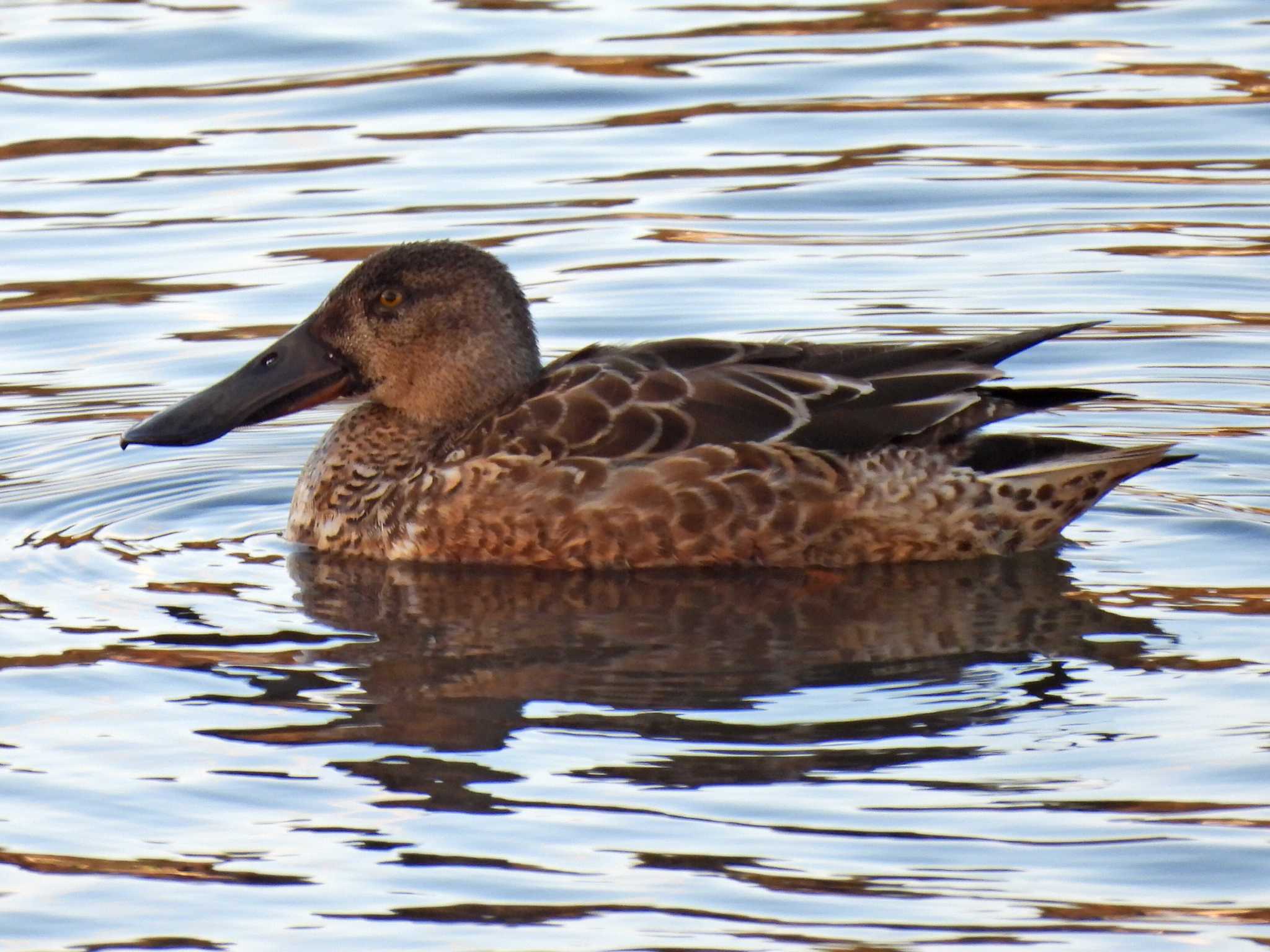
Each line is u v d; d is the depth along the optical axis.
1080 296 16.84
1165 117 20.56
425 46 22.78
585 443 12.41
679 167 19.62
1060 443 12.64
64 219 18.56
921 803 9.14
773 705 10.22
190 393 15.37
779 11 24.06
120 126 20.64
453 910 8.38
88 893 8.58
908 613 11.59
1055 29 23.19
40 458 14.52
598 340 16.03
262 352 13.65
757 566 12.47
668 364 12.72
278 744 9.86
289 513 13.41
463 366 13.21
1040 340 12.82
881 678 10.58
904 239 18.11
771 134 20.44
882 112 20.92
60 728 10.07
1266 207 18.53
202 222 18.48
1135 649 10.92
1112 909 8.28
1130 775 9.36
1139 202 18.70
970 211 18.66
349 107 21.19
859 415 12.43
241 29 23.27
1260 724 9.86
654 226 18.31
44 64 22.14
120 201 18.98
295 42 22.86
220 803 9.28
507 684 10.55
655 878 8.57
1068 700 10.22
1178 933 8.12
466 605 11.84
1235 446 14.38
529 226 18.27
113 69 22.05
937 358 12.74
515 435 12.52
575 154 19.97
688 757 9.62
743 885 8.50
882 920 8.24
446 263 13.21
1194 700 10.19
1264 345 16.02
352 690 10.50
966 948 8.04
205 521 13.59
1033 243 17.97
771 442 12.36
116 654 11.02
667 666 10.79
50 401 15.39
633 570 12.47
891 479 12.37
